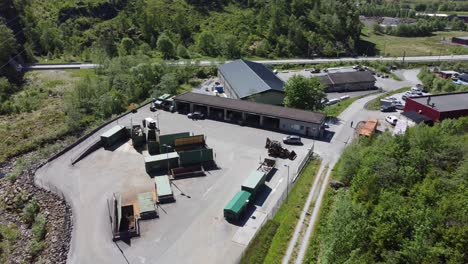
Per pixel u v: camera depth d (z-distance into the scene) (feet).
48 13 590.14
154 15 636.48
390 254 136.87
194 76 467.93
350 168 211.61
